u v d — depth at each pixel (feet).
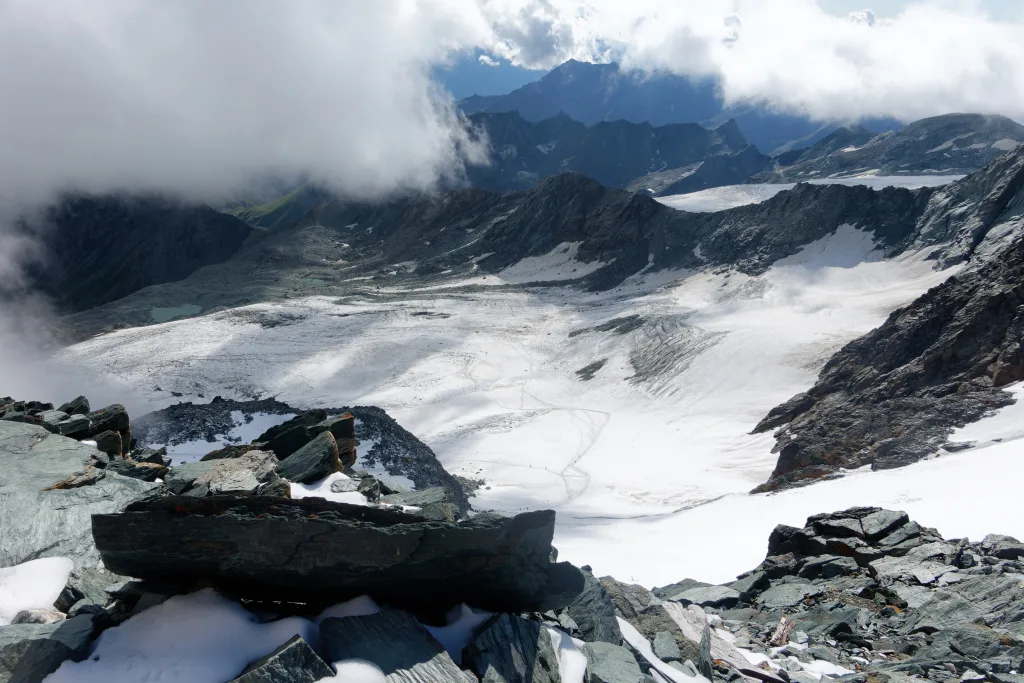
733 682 32.24
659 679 28.14
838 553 66.90
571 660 25.11
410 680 19.97
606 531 185.47
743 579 62.49
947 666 36.55
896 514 70.33
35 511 30.76
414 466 124.36
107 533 22.41
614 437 354.54
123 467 38.63
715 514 176.65
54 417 48.24
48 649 19.74
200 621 21.16
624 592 40.24
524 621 24.63
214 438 174.50
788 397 370.32
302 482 40.65
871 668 36.96
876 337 338.54
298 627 21.48
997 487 130.21
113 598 24.08
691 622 39.50
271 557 22.20
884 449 223.51
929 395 268.62
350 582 22.68
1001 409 227.61
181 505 22.52
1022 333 265.54
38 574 26.63
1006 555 59.72
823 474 226.17
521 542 24.03
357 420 137.59
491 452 334.24
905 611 49.01
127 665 19.62
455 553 22.85
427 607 24.34
